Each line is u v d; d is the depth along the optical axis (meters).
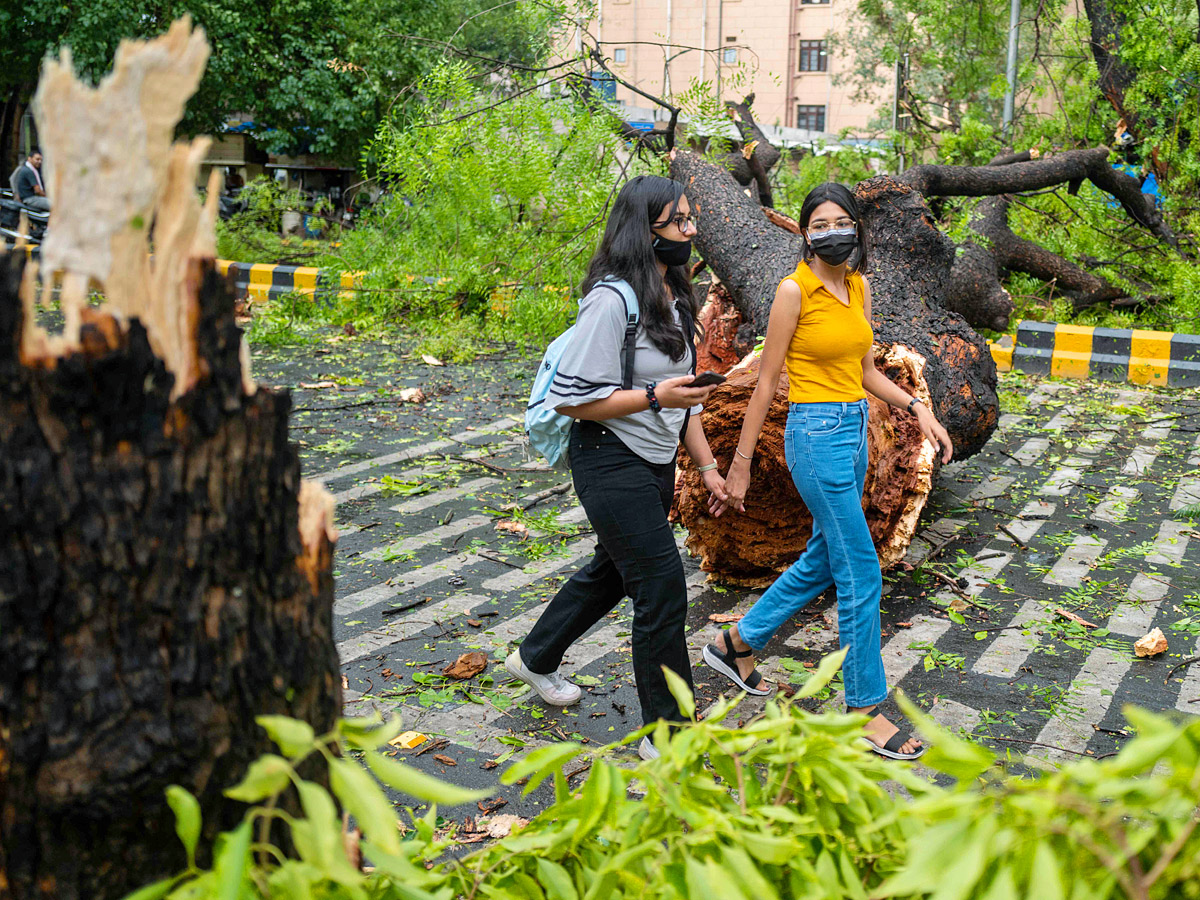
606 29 36.03
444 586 4.79
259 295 12.94
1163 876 1.13
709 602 4.69
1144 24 10.98
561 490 6.12
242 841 1.12
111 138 1.22
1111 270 11.30
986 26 14.80
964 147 12.38
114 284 1.24
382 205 12.33
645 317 2.94
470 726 3.52
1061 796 1.09
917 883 1.11
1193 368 9.20
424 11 18.12
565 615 3.51
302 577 1.43
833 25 36.12
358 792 1.16
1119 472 6.72
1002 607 4.63
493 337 10.92
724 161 9.76
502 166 10.38
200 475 1.28
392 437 7.34
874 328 5.46
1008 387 9.14
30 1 16.11
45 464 1.19
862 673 3.33
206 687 1.30
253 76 17.52
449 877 1.40
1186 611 4.59
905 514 4.80
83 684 1.23
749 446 3.34
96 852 1.26
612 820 1.38
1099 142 12.56
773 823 1.35
